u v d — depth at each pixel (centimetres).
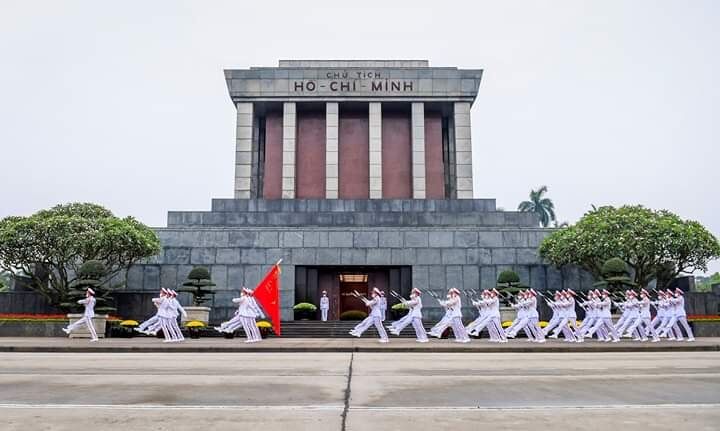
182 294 3506
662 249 3141
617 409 775
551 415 730
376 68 4634
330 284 3850
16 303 3369
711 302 3519
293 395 899
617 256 3167
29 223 3102
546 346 2042
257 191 4781
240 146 4531
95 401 836
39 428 647
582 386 1009
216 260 3588
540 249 3500
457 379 1108
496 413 744
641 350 2044
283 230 3634
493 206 4150
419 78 4625
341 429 644
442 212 4038
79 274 2903
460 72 4631
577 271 3594
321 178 4738
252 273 3578
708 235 3238
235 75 4616
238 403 823
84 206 3619
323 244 3628
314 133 4809
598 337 2494
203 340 2494
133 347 1975
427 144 4816
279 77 4612
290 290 3559
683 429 646
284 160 4528
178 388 972
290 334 3062
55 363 1445
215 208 4119
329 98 4594
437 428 650
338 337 2955
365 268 3712
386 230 3653
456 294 2355
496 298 2384
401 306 3353
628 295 2525
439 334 2336
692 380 1095
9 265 3175
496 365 1415
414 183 4525
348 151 4778
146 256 3312
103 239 3089
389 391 945
